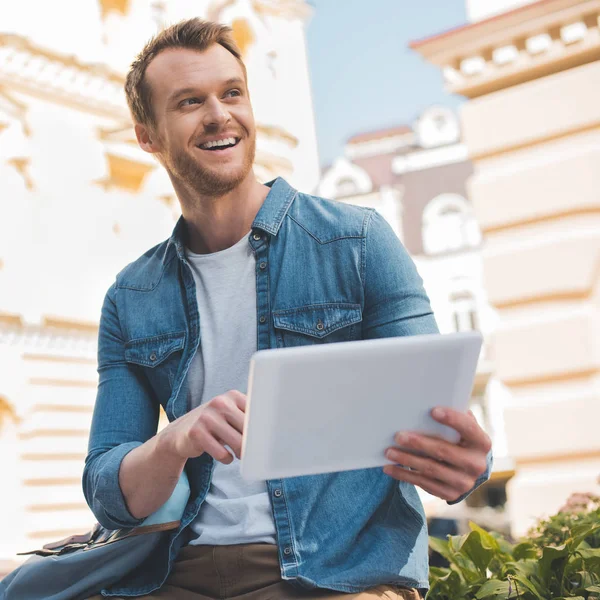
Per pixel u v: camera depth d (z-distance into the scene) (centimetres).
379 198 1875
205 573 152
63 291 552
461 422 127
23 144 539
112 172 591
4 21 525
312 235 162
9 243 525
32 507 529
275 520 149
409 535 152
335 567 146
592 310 546
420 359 123
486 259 575
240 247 164
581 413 534
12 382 522
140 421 170
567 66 560
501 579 190
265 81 680
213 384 161
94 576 156
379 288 156
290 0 714
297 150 702
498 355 567
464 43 578
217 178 160
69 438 553
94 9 580
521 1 561
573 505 292
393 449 131
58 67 553
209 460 158
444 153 1892
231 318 162
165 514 154
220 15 658
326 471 130
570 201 549
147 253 179
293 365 119
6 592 159
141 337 169
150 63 166
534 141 564
